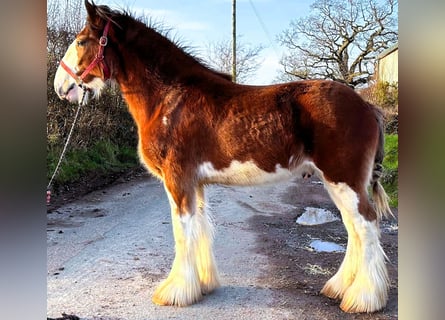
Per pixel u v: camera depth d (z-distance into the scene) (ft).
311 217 20.10
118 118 34.24
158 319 9.94
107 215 19.84
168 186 10.62
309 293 11.43
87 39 11.26
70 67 11.46
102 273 12.70
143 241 15.89
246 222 18.99
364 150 9.96
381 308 10.28
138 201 22.93
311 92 10.11
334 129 9.78
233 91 10.62
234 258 14.21
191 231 10.66
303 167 10.39
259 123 10.12
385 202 10.78
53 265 13.29
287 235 17.03
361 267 10.32
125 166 32.42
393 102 39.04
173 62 11.02
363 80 62.34
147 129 10.78
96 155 30.58
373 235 10.18
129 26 11.23
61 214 19.77
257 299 11.04
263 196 24.98
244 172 10.40
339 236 16.94
